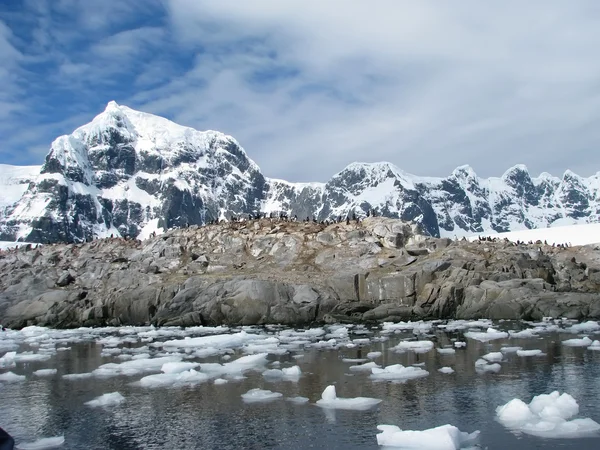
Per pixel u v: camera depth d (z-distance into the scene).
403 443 24.28
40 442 26.36
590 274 82.44
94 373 41.22
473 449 23.80
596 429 25.61
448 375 37.16
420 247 84.75
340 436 25.97
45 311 79.00
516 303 68.50
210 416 29.69
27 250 102.25
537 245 97.25
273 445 25.20
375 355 45.22
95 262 91.44
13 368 44.97
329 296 73.06
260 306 72.00
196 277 77.25
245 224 96.75
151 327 70.31
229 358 46.41
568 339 50.62
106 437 27.08
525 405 27.98
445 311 70.81
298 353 47.31
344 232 88.88
